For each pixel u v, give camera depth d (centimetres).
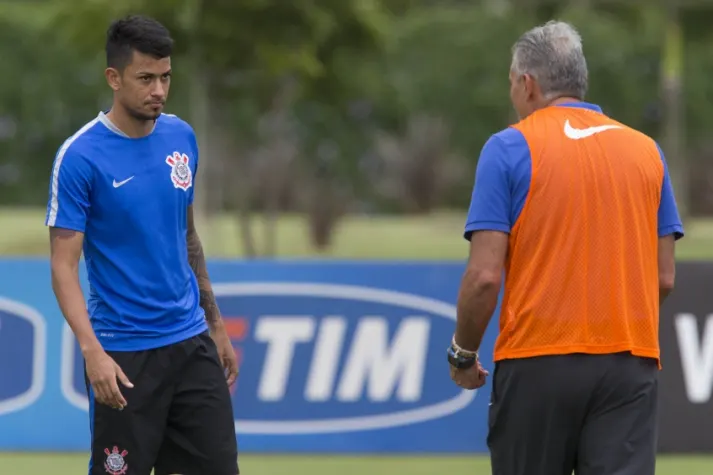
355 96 6738
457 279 2484
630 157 1362
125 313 1505
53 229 1470
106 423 1516
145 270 1506
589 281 1338
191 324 1543
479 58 11862
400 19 11988
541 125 1366
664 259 1416
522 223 1344
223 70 6353
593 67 11225
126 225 1491
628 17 11119
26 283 2472
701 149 11994
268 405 2478
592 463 1346
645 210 1366
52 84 11431
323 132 11525
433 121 11981
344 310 2480
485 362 2473
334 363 2483
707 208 11812
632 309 1352
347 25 6303
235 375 1642
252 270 2481
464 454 2483
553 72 1401
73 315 1446
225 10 5969
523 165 1342
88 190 1477
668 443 2459
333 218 7462
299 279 2483
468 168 12062
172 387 1532
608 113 11438
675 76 9325
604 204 1343
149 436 1526
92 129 1490
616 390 1343
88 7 5984
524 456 1368
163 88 1467
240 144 9481
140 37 1443
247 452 2475
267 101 6744
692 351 2452
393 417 2481
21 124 11650
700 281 2453
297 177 9300
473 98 11944
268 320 2483
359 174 11769
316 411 2480
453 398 2483
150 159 1500
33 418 2472
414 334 2484
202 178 6994
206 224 7362
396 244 8138
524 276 1348
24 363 2469
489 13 12012
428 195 11706
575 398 1339
